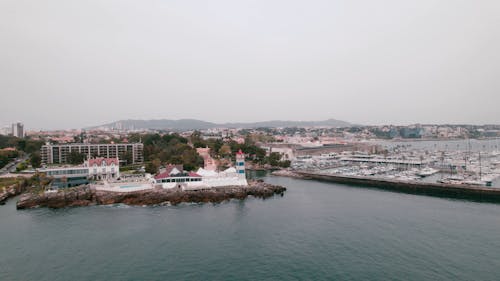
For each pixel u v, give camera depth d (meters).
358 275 81.88
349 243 102.88
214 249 97.50
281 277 80.81
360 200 166.25
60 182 179.38
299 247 99.56
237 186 179.88
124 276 80.88
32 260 89.44
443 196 177.12
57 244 100.56
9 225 119.19
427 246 100.31
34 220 125.50
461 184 190.00
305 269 85.06
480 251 96.31
